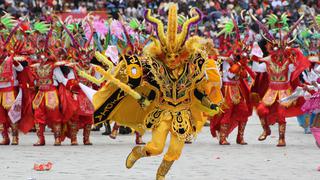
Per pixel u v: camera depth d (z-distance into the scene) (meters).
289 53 29.53
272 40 29.73
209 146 30.02
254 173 22.19
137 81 18.98
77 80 29.47
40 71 29.59
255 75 30.56
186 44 19.06
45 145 30.33
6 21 30.42
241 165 23.98
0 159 25.38
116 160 25.11
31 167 23.30
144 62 19.09
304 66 29.14
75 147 29.50
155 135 19.06
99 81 19.38
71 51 30.30
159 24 19.08
